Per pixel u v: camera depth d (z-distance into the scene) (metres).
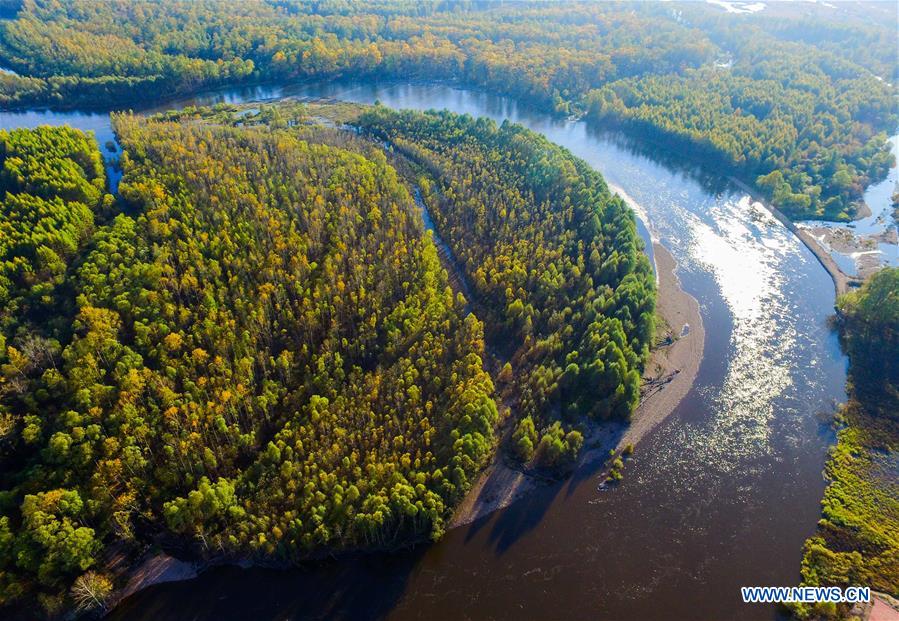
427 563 100.38
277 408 116.06
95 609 91.44
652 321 135.38
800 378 136.62
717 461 117.81
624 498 111.00
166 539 99.44
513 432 119.94
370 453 105.81
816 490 112.62
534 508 108.88
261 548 96.56
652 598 96.31
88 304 124.38
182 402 109.06
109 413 107.44
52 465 100.31
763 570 100.00
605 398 122.44
